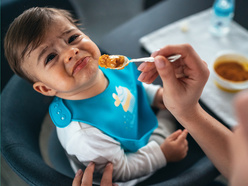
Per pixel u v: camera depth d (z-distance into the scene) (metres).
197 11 1.06
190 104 0.57
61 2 0.94
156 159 0.79
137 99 0.90
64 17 0.69
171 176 0.82
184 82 0.55
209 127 0.60
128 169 0.75
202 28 1.00
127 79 0.87
